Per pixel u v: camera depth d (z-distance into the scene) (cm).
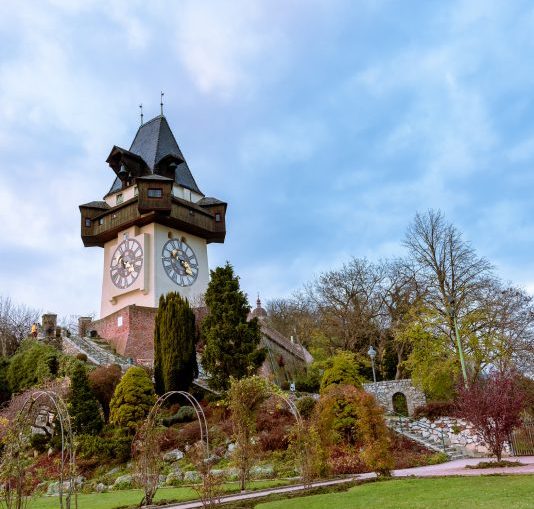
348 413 2070
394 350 4319
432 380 3042
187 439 2233
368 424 1611
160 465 1462
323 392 2291
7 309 5375
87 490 1873
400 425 2547
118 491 1797
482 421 1811
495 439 1814
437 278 3397
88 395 2445
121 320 3791
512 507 939
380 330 4412
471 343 2998
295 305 5656
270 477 1822
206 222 4581
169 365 2859
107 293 4412
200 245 4656
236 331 2720
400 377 4078
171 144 4850
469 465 1766
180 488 1739
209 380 2672
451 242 3441
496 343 2969
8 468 1063
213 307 2825
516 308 3136
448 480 1376
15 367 3372
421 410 2934
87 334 3956
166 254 4297
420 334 3144
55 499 1617
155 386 2916
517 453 2164
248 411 1708
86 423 2378
